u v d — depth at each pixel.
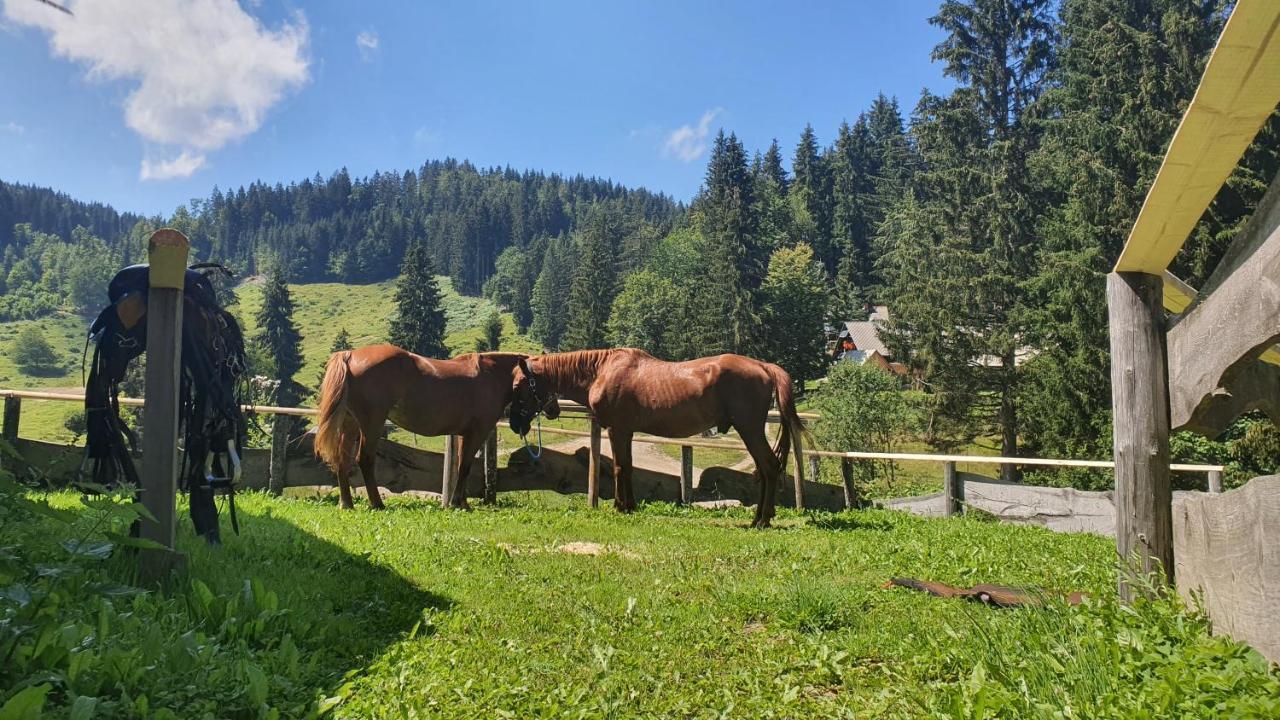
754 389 12.12
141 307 5.73
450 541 8.67
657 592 6.51
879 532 10.73
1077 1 33.88
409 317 107.25
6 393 10.74
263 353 91.50
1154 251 4.76
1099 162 28.91
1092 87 30.33
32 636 3.47
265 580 5.62
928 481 28.41
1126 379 4.91
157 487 4.98
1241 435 22.72
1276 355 4.95
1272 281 3.68
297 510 10.29
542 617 5.62
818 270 85.19
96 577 4.48
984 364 35.75
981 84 39.84
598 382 12.99
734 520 12.65
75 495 8.66
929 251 41.25
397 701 3.79
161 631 4.01
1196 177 4.11
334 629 4.89
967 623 5.20
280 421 13.33
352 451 13.20
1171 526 4.75
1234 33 3.36
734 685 4.37
